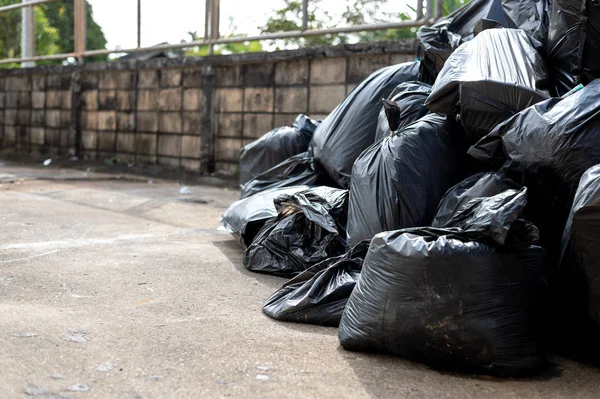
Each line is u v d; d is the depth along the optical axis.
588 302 2.24
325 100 7.36
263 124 7.99
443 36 4.07
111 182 8.47
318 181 4.37
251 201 4.20
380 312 2.31
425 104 3.12
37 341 2.42
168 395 2.00
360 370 2.26
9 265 3.65
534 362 2.25
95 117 10.16
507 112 2.85
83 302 2.99
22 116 11.38
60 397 1.96
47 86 10.88
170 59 8.87
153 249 4.27
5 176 8.65
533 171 2.60
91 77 10.16
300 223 3.68
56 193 7.06
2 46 11.90
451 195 2.84
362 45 6.90
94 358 2.29
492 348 2.20
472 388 2.14
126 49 9.48
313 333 2.68
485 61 3.02
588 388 2.17
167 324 2.71
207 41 8.43
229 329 2.68
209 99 8.48
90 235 4.70
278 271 3.66
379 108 4.14
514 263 2.25
